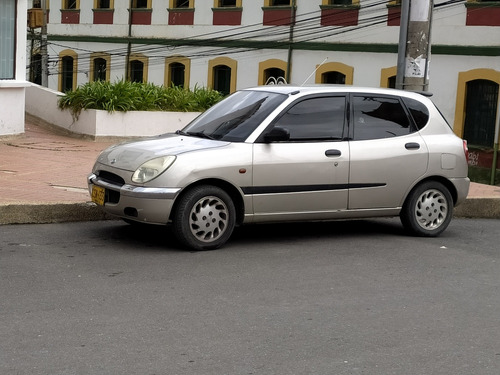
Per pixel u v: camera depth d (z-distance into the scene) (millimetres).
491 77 26984
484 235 12211
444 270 10125
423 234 11680
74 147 17750
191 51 36688
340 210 11078
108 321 8117
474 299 9141
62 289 8852
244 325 8156
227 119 11023
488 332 8258
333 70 31531
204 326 8094
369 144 11172
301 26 32500
